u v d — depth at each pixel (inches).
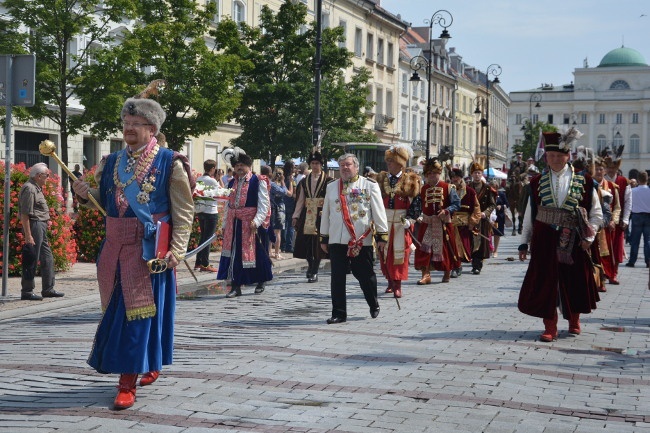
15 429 198.5
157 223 219.9
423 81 2874.0
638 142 5438.0
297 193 551.5
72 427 200.7
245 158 478.3
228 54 1083.3
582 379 269.0
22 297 450.9
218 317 390.6
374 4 2315.5
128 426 202.2
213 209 631.8
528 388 253.1
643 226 714.8
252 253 476.4
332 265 378.3
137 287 217.2
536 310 337.4
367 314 405.1
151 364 221.3
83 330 354.0
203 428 201.9
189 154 1494.8
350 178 380.5
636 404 237.9
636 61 5487.2
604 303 468.1
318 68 979.9
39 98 899.4
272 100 1242.6
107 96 907.4
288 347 310.0
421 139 2859.3
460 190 602.2
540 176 345.7
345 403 229.1
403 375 265.6
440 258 553.9
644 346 332.2
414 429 205.8
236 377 256.5
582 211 339.3
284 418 212.4
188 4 1017.5
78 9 934.4
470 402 233.6
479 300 469.7
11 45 876.6
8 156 462.3
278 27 1254.3
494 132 4343.0
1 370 265.4
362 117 1397.6
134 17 935.0
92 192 229.9
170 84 1007.0
